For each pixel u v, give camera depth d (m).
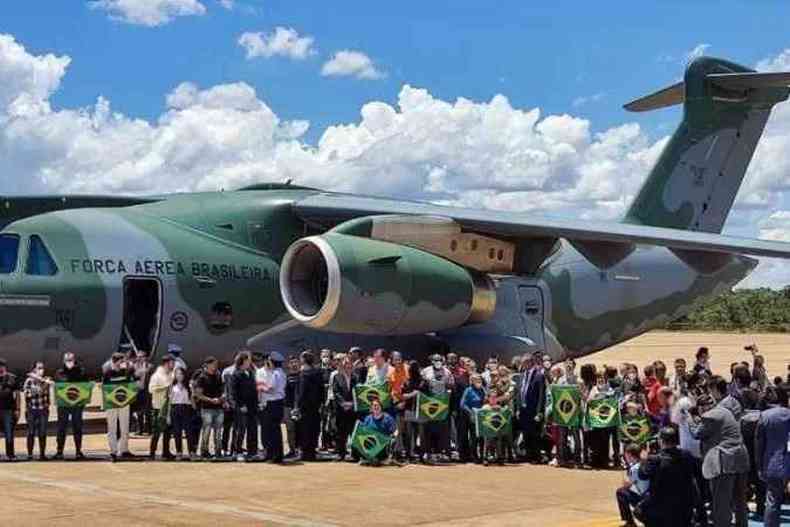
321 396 13.32
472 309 16.41
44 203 15.24
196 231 15.94
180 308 15.38
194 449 12.98
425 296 15.54
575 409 13.39
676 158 20.33
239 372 13.02
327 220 16.78
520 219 16.27
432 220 16.11
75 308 14.40
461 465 13.44
